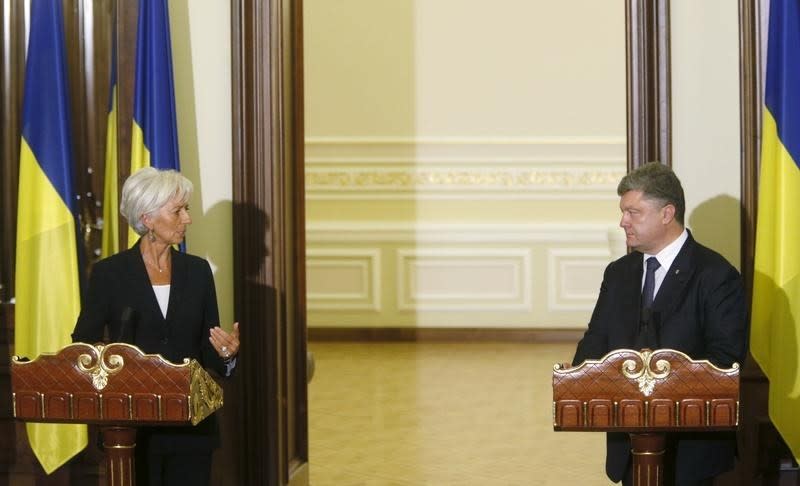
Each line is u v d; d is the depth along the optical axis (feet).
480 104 50.72
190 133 24.58
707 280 17.98
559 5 50.21
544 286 50.67
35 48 23.11
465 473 29.25
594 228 50.14
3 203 25.63
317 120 51.19
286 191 25.99
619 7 50.08
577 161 50.26
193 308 18.49
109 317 18.31
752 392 23.95
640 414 16.24
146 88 23.13
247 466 24.68
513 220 50.72
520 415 36.14
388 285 51.37
